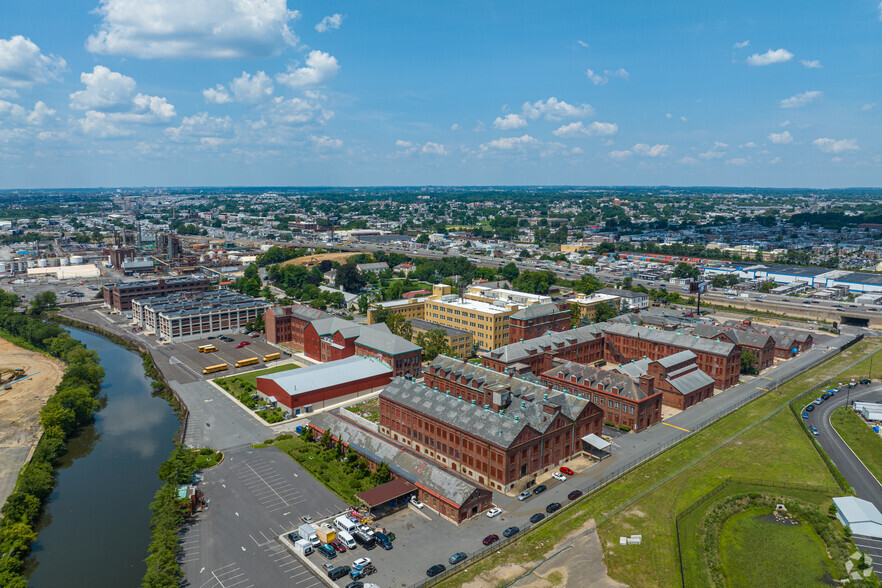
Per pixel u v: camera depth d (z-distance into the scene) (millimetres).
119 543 121688
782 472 146125
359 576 105438
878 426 174375
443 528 122250
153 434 178875
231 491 137500
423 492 132125
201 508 130125
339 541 115750
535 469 145000
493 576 105812
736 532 122875
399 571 107500
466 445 146375
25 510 129000
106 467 157125
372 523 123812
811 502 132875
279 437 166750
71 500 139875
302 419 182250
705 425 176500
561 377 196000
